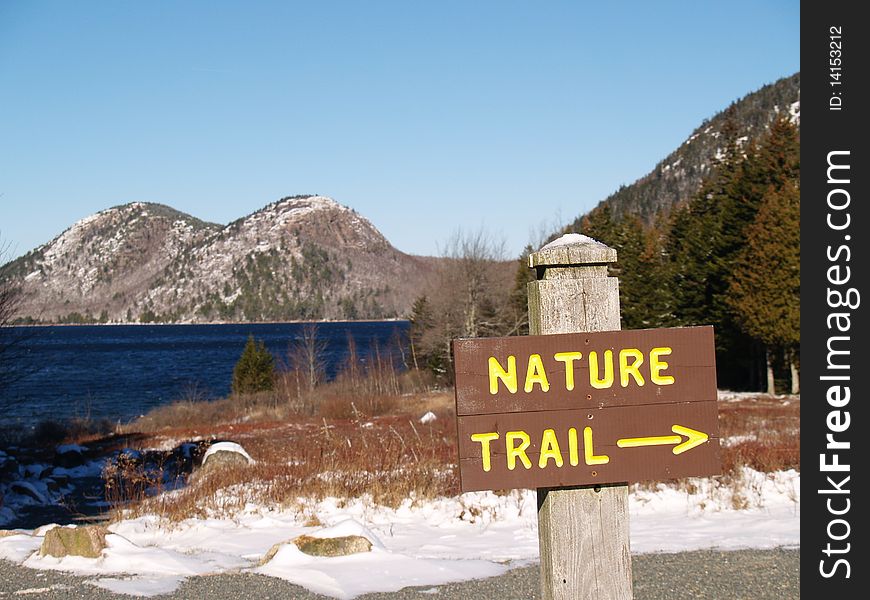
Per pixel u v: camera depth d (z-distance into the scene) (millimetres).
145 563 6477
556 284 2896
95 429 28781
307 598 5551
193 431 26734
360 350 84625
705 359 2910
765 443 13195
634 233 45656
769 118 167500
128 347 117125
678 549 6883
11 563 6629
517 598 5488
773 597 5473
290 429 25906
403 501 9797
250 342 40281
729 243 37062
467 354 2828
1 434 26250
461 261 41594
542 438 2830
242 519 9188
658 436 2875
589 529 2881
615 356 2877
